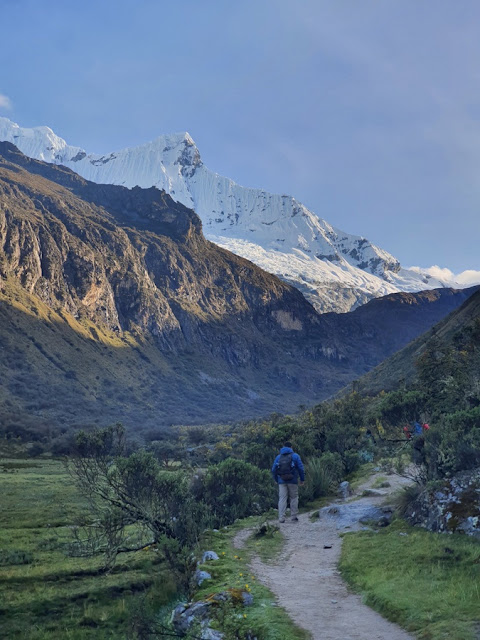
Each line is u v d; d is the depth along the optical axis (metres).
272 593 9.38
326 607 8.65
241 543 13.76
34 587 18.77
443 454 13.59
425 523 12.42
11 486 56.16
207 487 19.66
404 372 97.00
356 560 10.88
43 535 29.42
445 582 8.87
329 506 17.31
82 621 15.93
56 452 111.88
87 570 20.34
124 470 16.20
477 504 11.42
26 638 14.98
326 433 34.41
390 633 7.46
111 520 15.41
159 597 13.29
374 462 27.44
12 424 149.50
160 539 13.86
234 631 8.01
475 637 6.71
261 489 19.92
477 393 26.66
